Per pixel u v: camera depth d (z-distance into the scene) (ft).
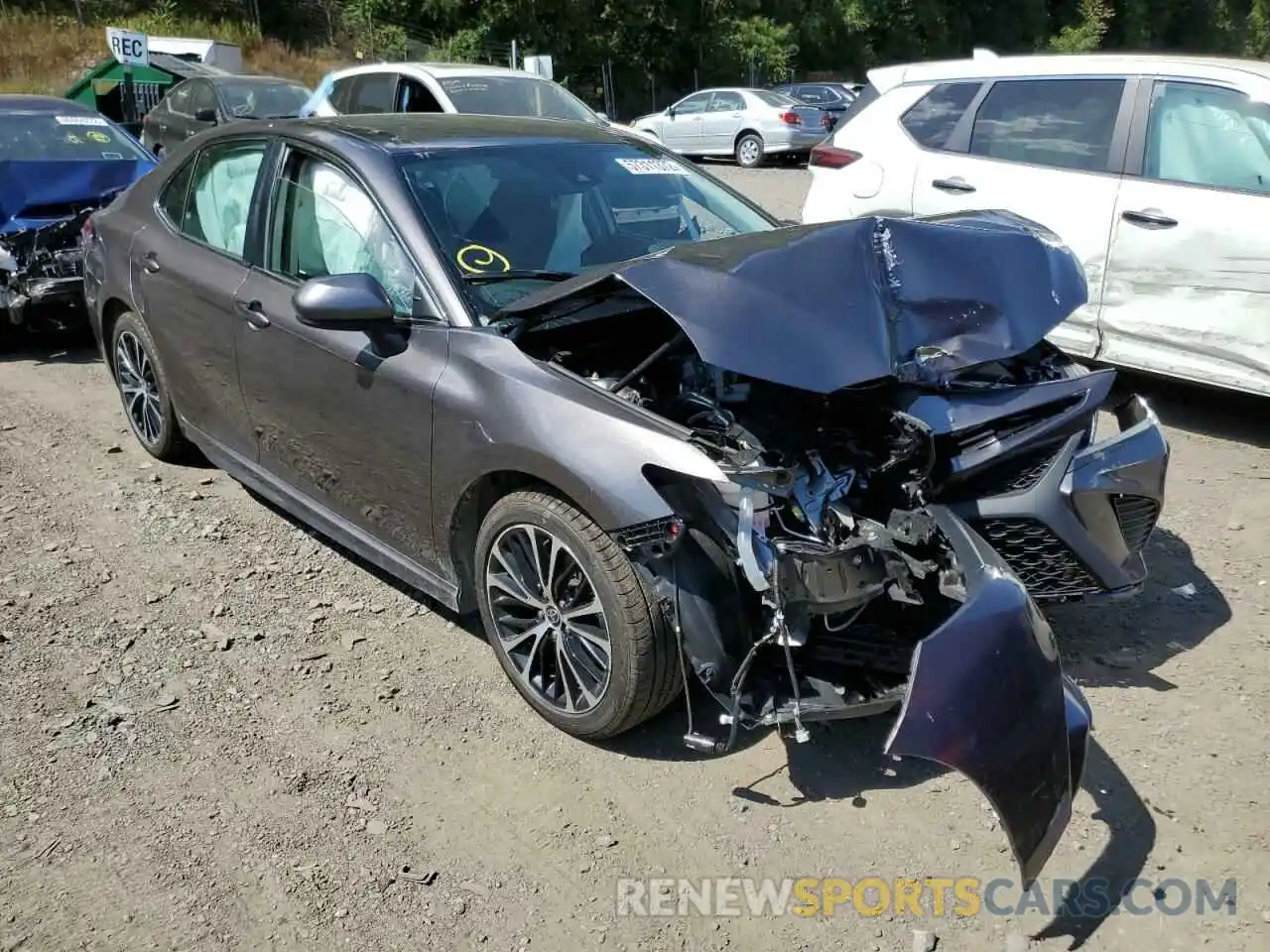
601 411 10.16
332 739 10.98
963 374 11.46
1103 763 10.60
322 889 9.08
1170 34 200.23
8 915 8.71
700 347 9.41
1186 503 16.66
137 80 57.00
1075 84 20.36
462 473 11.09
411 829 9.77
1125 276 19.36
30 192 24.99
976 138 21.52
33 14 100.22
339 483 13.06
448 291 11.67
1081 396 11.35
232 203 14.79
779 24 126.21
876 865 9.38
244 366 14.03
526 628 11.29
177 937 8.57
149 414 17.62
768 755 10.78
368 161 12.80
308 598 13.65
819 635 10.21
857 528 9.96
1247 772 10.45
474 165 13.19
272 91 46.11
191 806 10.00
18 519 15.76
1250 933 8.63
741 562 9.24
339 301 11.00
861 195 23.00
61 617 13.10
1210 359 18.63
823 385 9.61
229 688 11.78
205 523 15.70
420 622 13.15
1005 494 11.02
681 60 113.29
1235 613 13.35
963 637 8.56
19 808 9.90
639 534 9.68
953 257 11.54
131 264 16.47
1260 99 18.12
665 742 10.98
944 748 8.25
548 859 9.45
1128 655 12.44
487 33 96.58
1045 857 8.39
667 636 9.98
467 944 8.56
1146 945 8.54
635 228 13.61
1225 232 18.10
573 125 15.48
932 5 147.43
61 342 26.13
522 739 11.03
